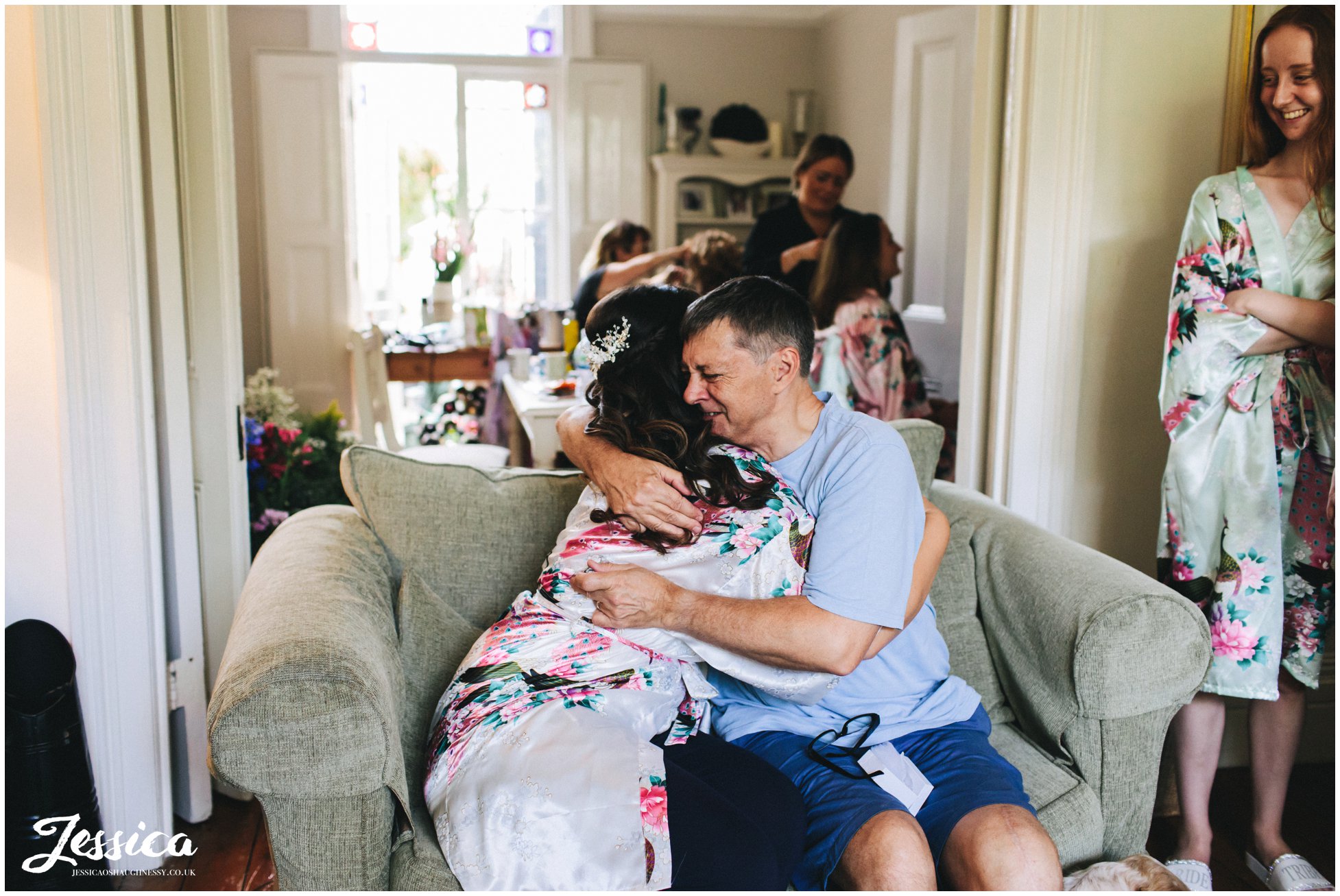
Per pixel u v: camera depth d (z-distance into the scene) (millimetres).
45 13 1907
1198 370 1995
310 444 3607
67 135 1944
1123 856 1710
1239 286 1988
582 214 5941
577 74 5793
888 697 1618
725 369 1479
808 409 1585
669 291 1604
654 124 6051
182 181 2312
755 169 5875
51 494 2045
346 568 1729
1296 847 2213
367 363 4387
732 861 1304
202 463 2412
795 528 1467
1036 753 1731
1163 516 2100
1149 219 2418
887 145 5035
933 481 2182
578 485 1958
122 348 2021
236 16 5430
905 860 1337
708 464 1486
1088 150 2354
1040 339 2410
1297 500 2041
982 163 2449
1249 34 2344
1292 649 2062
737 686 1648
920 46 4656
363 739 1358
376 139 5836
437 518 1911
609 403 1575
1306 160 1921
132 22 2014
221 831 2326
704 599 1435
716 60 6047
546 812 1291
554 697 1409
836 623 1402
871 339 3691
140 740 2123
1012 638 1821
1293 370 1996
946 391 4535
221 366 2371
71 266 1974
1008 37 2398
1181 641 1632
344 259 5570
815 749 1561
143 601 2096
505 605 1894
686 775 1401
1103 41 2344
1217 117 2398
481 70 5871
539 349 5285
